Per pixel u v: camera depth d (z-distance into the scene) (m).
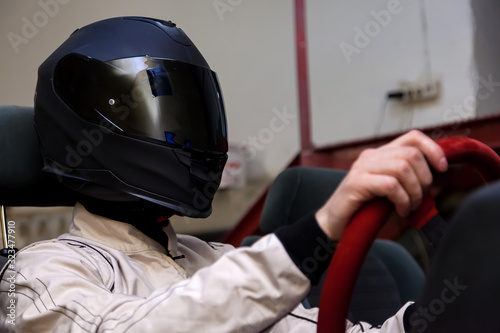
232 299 0.70
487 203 0.40
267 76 4.27
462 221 0.42
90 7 3.77
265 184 4.12
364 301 1.62
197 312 0.71
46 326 0.94
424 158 0.59
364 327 1.12
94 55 1.24
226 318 0.70
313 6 4.15
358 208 0.60
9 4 3.75
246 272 0.70
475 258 0.41
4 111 1.27
